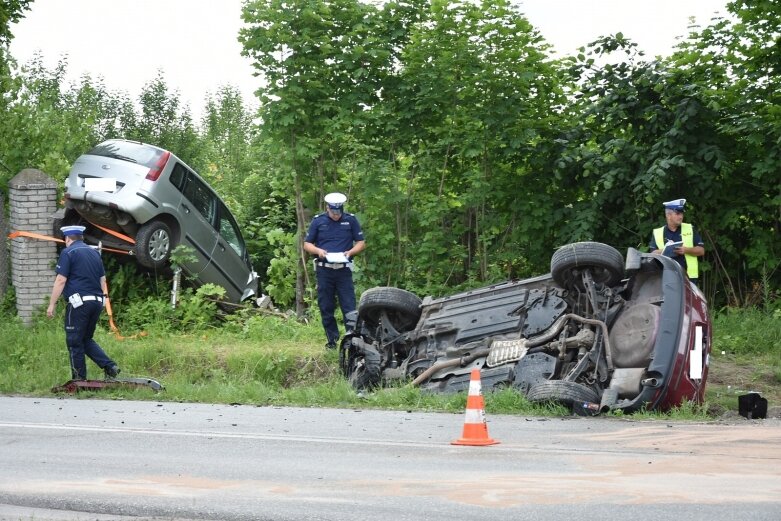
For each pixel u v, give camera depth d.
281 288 21.72
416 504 6.45
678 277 11.83
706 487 6.80
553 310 12.84
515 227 20.05
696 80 18.97
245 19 20.09
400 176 20.42
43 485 7.22
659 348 11.27
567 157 18.84
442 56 19.89
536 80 20.08
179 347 16.38
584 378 11.88
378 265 20.42
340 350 14.00
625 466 7.62
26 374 14.91
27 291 19.08
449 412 11.39
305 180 21.23
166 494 6.87
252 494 6.84
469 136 20.02
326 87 20.41
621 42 19.06
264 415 11.13
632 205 18.92
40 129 21.81
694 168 17.98
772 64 18.59
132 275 19.33
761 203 18.64
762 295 18.80
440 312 13.74
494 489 6.84
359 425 10.24
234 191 34.69
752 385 14.08
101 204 18.03
